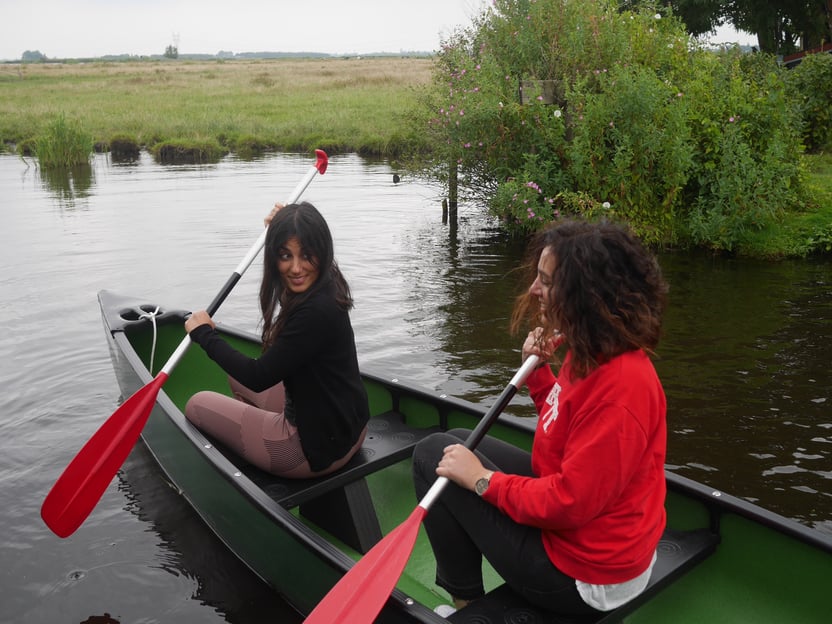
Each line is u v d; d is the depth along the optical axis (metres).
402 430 3.46
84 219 10.70
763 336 5.69
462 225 10.22
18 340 5.93
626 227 1.91
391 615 2.27
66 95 33.69
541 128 8.56
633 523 1.92
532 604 2.20
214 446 3.19
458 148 9.20
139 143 21.08
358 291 7.12
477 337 5.82
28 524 3.52
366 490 3.07
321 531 3.15
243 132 21.89
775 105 8.84
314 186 13.59
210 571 3.17
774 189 8.27
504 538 2.10
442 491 2.24
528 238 9.26
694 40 9.55
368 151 18.92
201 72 52.44
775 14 20.02
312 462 2.92
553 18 9.09
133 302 5.04
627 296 1.80
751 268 7.68
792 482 3.71
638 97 8.02
